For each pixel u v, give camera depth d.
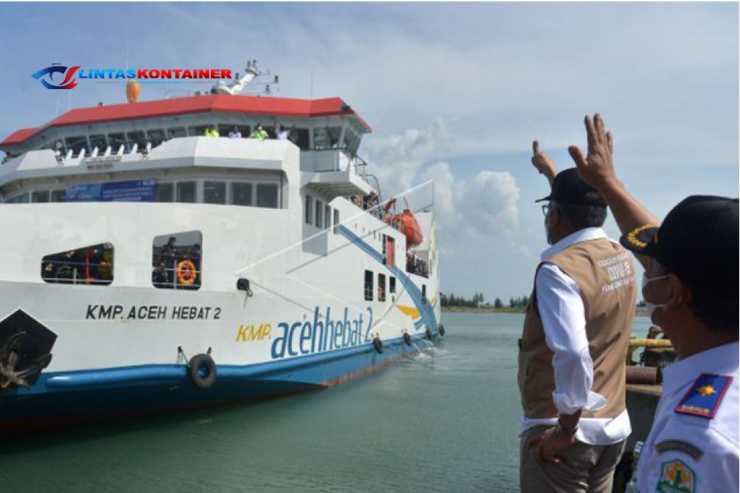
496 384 17.44
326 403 13.48
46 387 8.89
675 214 1.68
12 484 7.66
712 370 1.51
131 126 16.39
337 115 16.00
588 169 2.59
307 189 14.50
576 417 2.59
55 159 13.87
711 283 1.54
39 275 9.15
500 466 8.88
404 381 17.70
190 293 10.79
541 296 2.76
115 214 10.02
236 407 12.45
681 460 1.40
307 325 14.23
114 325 9.67
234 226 11.85
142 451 9.18
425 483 8.05
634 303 3.02
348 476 8.28
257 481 8.01
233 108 15.73
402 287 23.48
